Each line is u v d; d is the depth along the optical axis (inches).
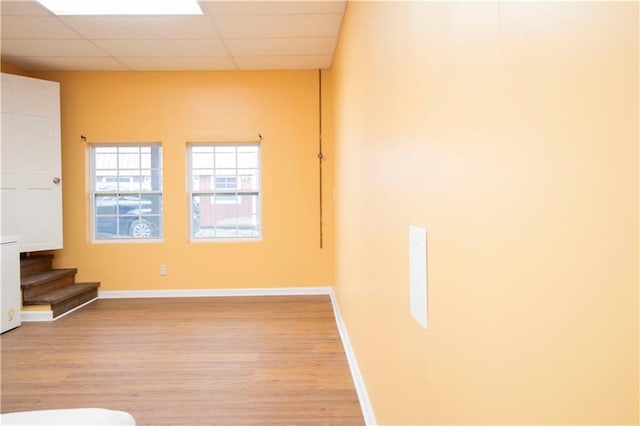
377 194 67.7
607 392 16.6
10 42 145.2
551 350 20.0
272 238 183.5
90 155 182.1
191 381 96.7
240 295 182.5
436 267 37.4
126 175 184.1
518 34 22.5
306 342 122.6
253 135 181.0
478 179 27.9
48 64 168.7
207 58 163.8
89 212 181.3
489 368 26.8
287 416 81.3
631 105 15.0
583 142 17.5
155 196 185.2
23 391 92.1
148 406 85.3
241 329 134.9
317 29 134.7
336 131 153.9
